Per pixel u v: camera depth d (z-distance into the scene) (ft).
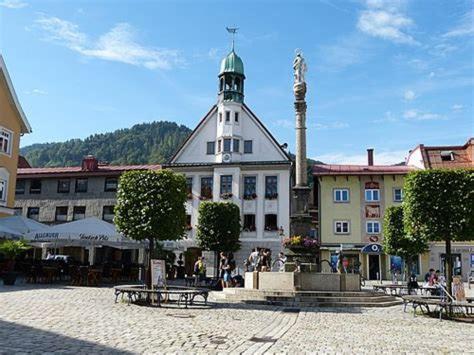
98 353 25.71
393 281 132.26
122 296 53.93
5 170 103.09
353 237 147.54
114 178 146.82
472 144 149.48
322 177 151.43
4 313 38.73
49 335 30.22
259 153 144.05
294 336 33.96
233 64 148.25
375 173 147.95
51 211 148.36
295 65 78.18
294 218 72.64
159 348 27.63
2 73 101.55
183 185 60.90
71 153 499.92
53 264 81.71
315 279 62.75
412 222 53.98
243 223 138.62
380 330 38.45
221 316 44.21
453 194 51.80
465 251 139.33
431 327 41.37
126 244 85.25
